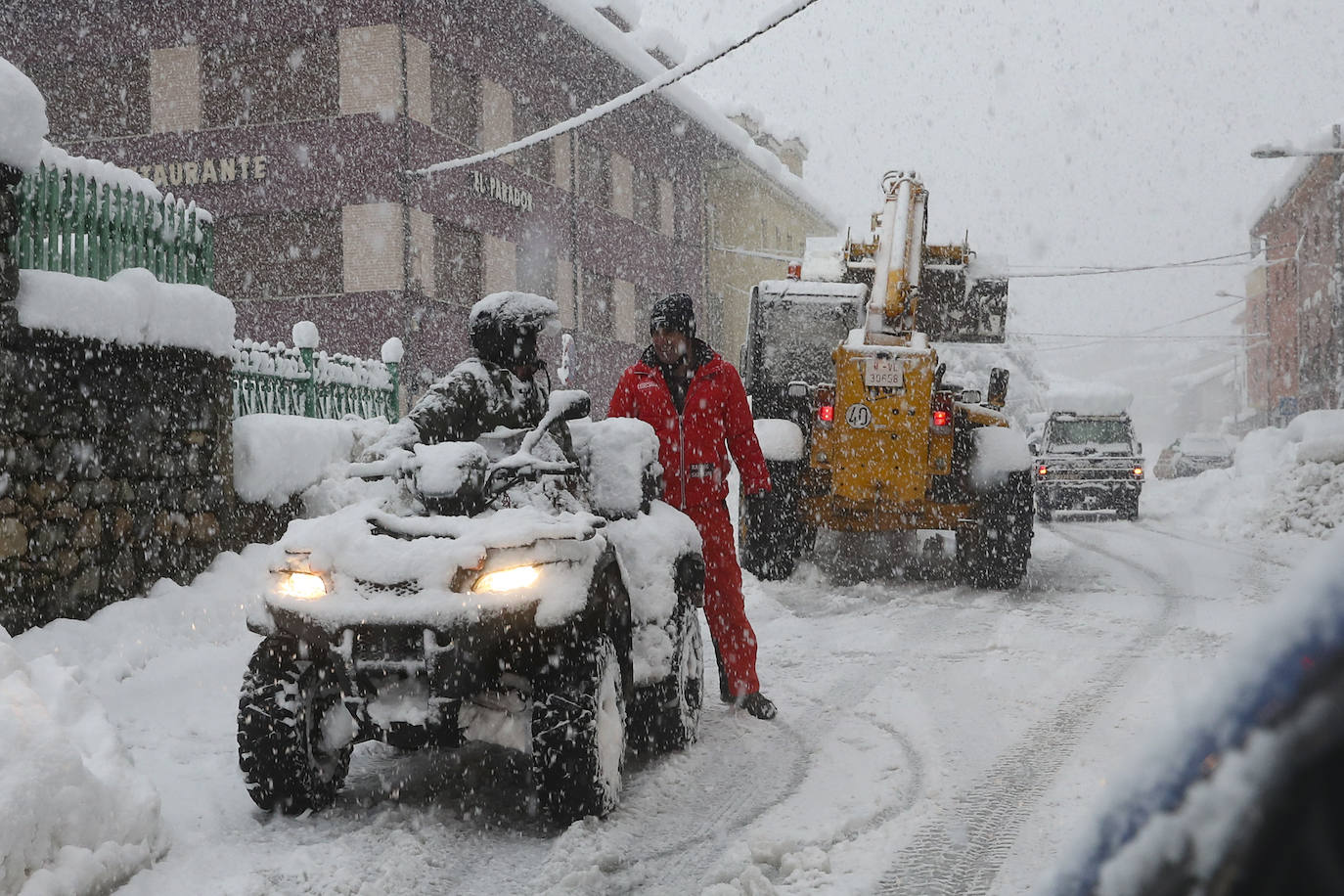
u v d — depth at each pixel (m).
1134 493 19.28
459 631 3.95
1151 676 6.42
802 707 5.91
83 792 3.62
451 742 4.10
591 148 32.44
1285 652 0.42
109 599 7.00
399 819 4.26
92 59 25.09
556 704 4.06
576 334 30.88
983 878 3.58
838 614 8.88
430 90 24.86
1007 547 10.08
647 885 3.61
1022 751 5.02
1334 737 0.40
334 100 23.89
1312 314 47.66
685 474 5.73
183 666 6.55
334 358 11.22
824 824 4.10
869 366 10.14
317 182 23.91
